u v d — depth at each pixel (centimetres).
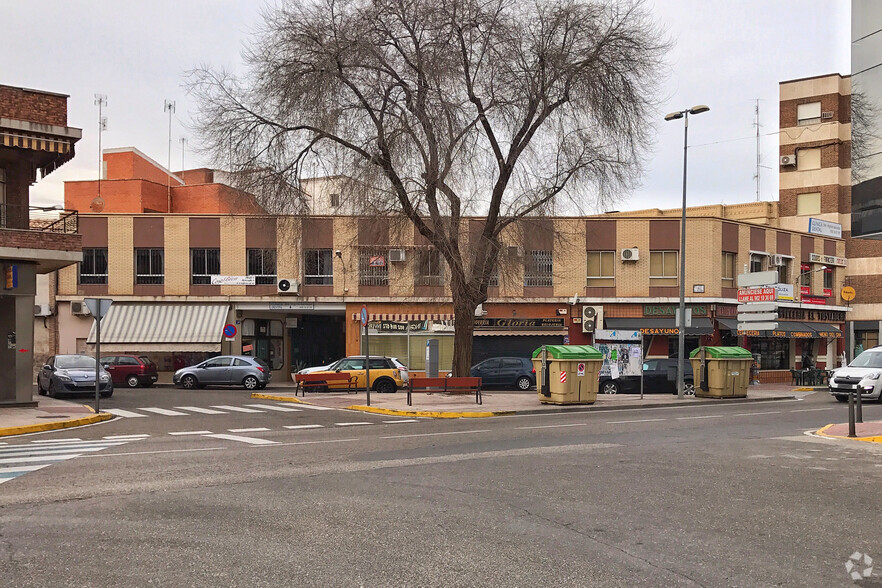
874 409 2270
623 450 1270
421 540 677
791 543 672
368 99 2283
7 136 2030
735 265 3838
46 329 3566
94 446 1352
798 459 1169
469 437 1486
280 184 2328
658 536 693
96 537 686
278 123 2339
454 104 2180
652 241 3697
